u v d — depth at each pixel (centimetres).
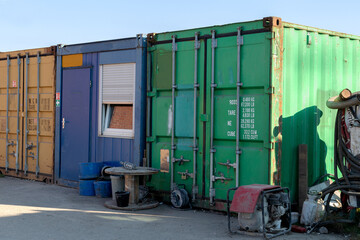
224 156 780
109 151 964
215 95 795
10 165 1198
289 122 751
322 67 805
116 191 853
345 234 647
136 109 902
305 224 670
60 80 1062
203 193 805
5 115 1215
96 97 989
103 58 972
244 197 619
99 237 621
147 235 634
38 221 705
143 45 893
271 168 721
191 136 824
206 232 653
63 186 1053
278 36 730
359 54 877
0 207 808
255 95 745
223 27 781
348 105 666
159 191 874
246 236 629
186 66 832
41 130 1111
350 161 673
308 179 774
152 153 888
